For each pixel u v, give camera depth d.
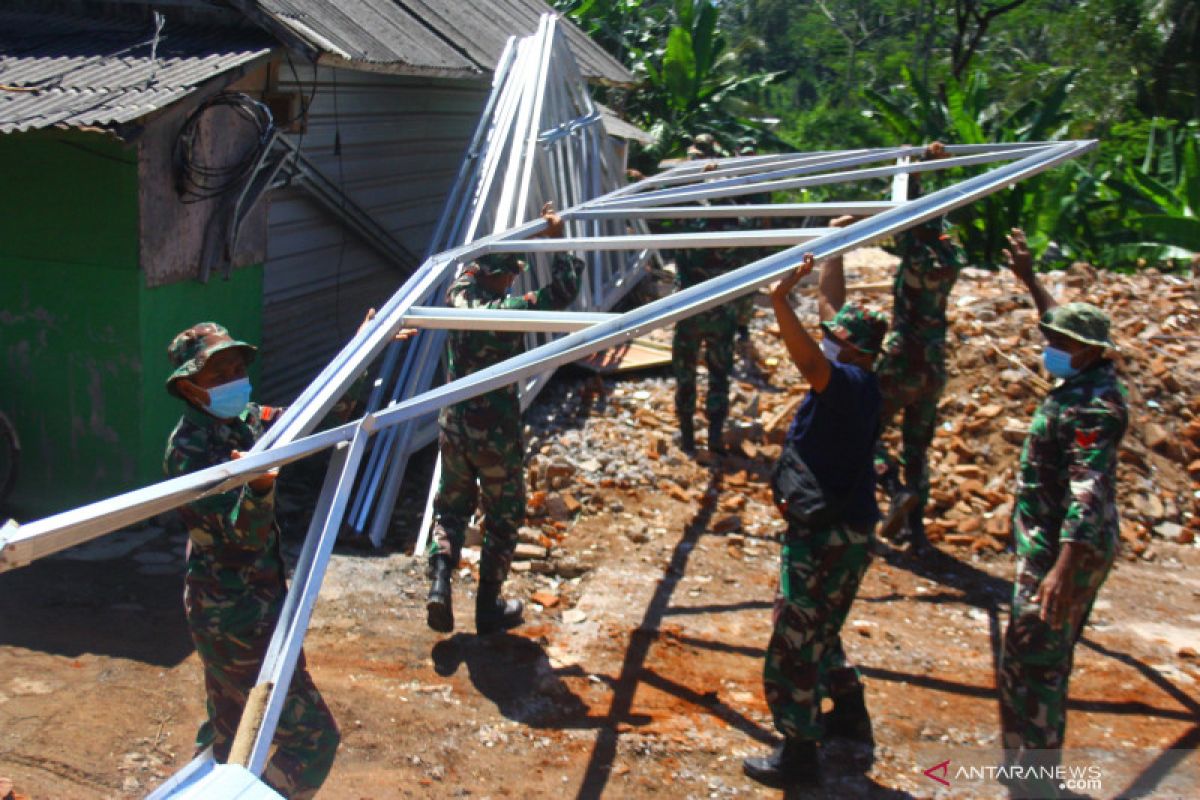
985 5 24.77
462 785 3.99
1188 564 6.56
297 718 3.35
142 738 4.09
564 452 7.21
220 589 3.23
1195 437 7.80
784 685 4.00
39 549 2.21
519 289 7.54
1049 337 3.91
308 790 3.39
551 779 4.07
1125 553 6.60
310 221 7.75
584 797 3.98
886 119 17.00
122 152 5.59
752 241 3.95
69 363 5.92
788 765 4.11
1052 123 16.02
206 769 2.29
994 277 10.70
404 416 3.09
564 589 5.66
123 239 5.71
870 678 5.00
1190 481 7.48
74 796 3.71
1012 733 3.98
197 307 6.29
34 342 5.95
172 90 5.52
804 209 4.68
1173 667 5.23
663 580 5.82
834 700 4.42
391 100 8.51
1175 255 13.35
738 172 5.95
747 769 4.17
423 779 4.00
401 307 3.73
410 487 6.68
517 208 7.70
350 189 8.03
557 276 5.15
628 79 13.08
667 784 4.10
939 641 5.41
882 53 36.66
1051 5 34.41
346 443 3.04
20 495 6.16
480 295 5.00
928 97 16.84
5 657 4.57
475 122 10.23
